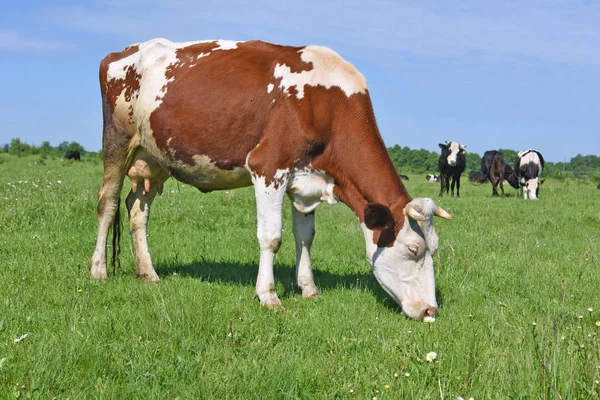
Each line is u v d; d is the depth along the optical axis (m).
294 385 3.71
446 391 3.54
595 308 5.80
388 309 5.75
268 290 5.79
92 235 9.25
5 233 9.17
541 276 7.08
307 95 5.77
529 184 22.66
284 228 10.81
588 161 120.25
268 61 6.07
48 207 10.89
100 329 4.61
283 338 4.64
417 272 5.39
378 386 3.65
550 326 4.97
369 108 5.90
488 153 28.64
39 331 4.61
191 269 7.48
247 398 3.54
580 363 3.78
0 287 5.91
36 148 66.25
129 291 5.99
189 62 6.42
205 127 6.10
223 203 13.30
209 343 4.48
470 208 15.70
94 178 21.33
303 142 5.75
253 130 5.90
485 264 7.86
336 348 4.48
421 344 4.40
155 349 4.27
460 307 5.82
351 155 5.77
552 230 11.58
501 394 3.46
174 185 16.86
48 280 6.36
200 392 3.53
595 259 8.18
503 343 4.48
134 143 6.93
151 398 3.47
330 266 7.89
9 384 3.56
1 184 15.80
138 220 7.02
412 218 5.33
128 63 6.87
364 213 5.25
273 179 5.79
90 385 3.66
